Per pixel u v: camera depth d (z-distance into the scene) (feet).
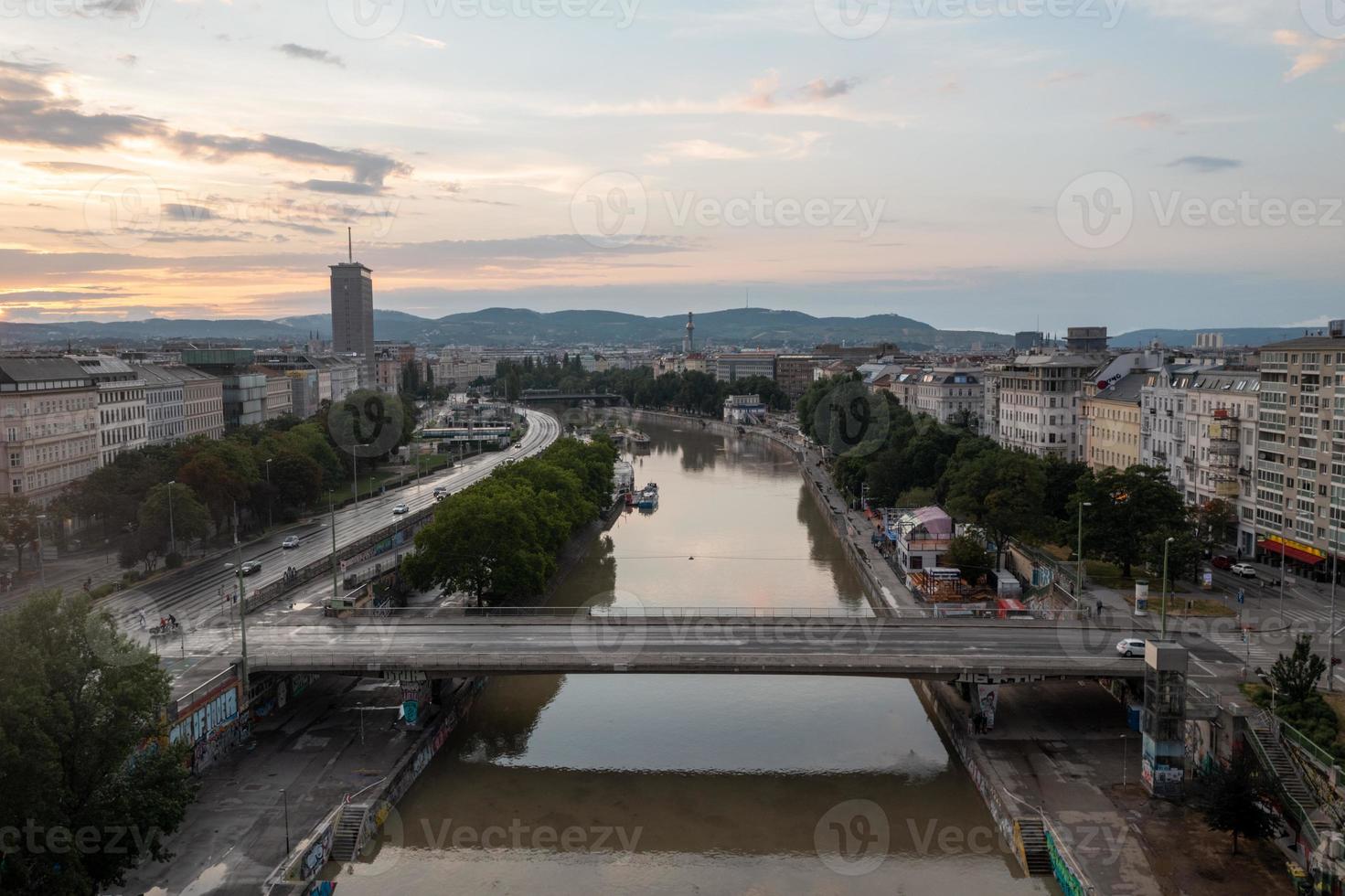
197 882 261.65
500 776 351.87
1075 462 642.63
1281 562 510.99
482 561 479.00
